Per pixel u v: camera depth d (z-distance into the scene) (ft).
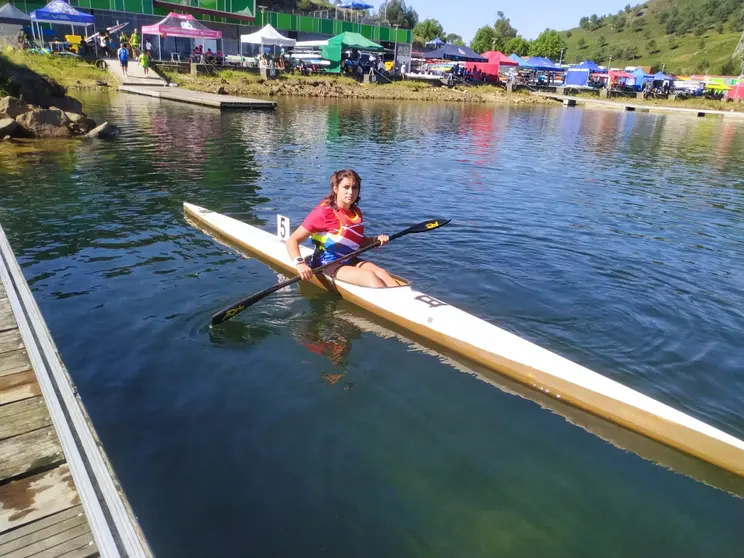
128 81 83.71
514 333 15.42
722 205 32.83
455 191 33.04
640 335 15.55
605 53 407.85
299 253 16.37
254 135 50.14
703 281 19.67
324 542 8.50
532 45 257.14
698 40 381.60
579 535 8.95
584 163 47.42
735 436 11.57
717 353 14.71
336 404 12.05
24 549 7.20
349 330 15.55
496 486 9.93
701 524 9.39
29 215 23.63
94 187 28.86
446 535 8.76
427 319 15.20
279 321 15.72
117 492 7.91
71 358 13.16
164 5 110.52
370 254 21.11
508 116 95.55
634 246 23.53
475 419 11.91
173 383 12.42
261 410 11.65
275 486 9.58
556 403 12.75
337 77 116.57
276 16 131.54
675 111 138.21
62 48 90.68
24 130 42.04
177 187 29.71
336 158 41.81
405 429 11.36
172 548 8.26
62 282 17.21
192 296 16.71
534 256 21.59
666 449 11.34
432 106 105.29
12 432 9.44
